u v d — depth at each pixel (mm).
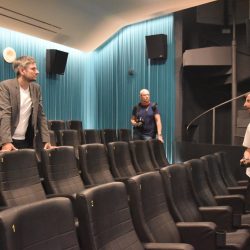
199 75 7988
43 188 2895
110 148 4016
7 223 1240
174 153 7762
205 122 8414
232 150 5648
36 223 1375
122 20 8070
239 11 8383
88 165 3486
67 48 8859
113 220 1803
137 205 2076
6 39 7250
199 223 2459
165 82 7965
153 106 5906
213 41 8492
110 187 1832
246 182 4707
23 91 3201
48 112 8281
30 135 3285
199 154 6297
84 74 9398
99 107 9359
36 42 7977
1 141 3051
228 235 2846
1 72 7141
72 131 5184
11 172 2631
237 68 8328
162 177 2580
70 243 1506
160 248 1937
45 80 8211
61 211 1500
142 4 7129
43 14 6777
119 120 8773
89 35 8273
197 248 2434
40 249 1370
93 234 1622
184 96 7957
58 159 3100
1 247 1221
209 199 3375
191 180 3012
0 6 6258
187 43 7996
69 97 8914
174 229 2385
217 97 8508
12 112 3121
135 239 1922
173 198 2617
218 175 4098
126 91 8609
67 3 6672
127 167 4203
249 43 7176
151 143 5117
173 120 7875
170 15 7883
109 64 9055
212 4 8414
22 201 2602
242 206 3555
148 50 7973
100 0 6789
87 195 1643
